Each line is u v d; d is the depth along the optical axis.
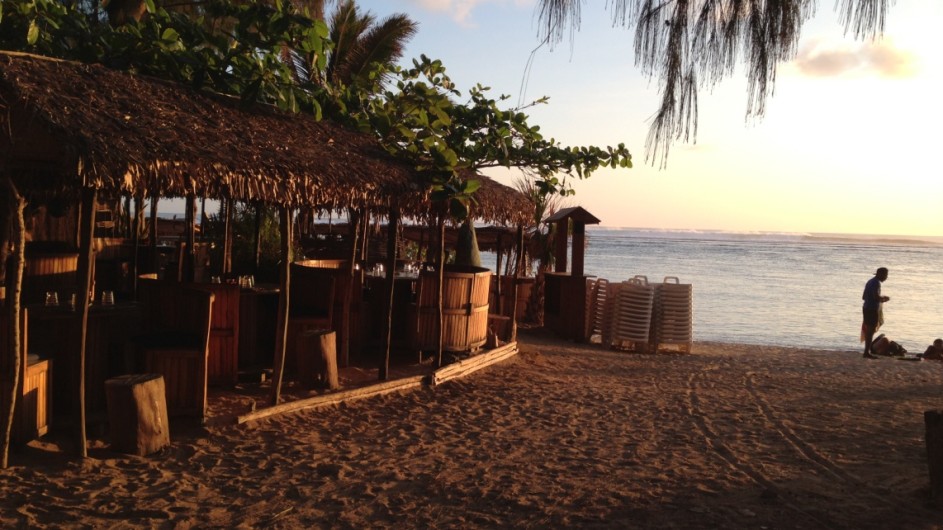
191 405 6.94
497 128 11.55
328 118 9.72
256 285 9.51
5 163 5.45
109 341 7.39
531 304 17.67
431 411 8.24
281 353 7.56
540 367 11.69
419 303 10.39
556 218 15.62
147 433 6.09
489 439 7.22
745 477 6.08
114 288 12.43
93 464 5.65
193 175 5.68
